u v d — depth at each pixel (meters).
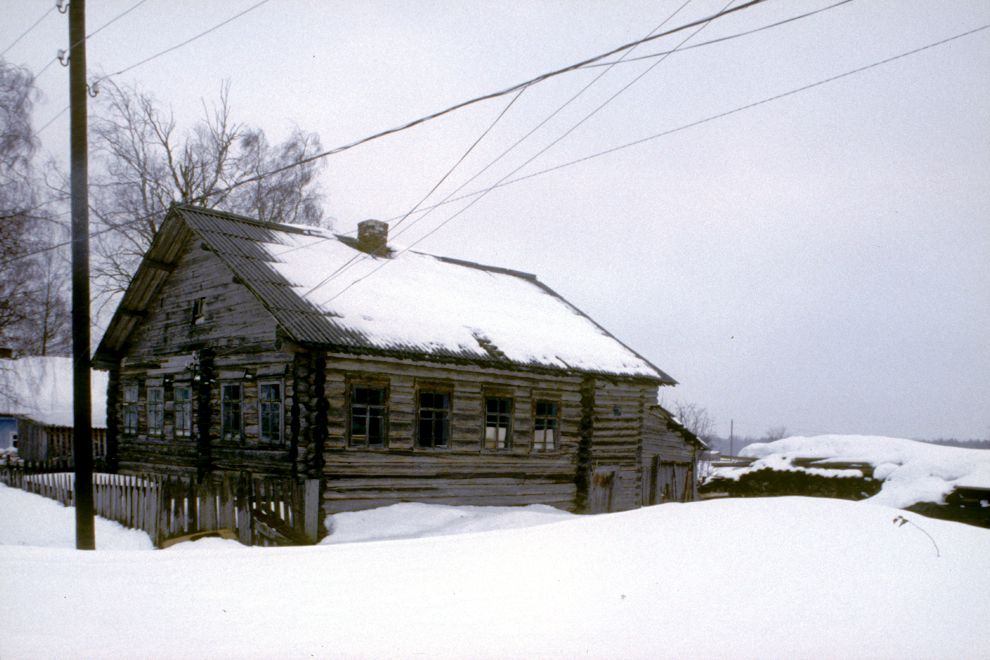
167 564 5.95
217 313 16.41
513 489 16.92
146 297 18.72
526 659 3.41
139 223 28.20
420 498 15.01
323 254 17.52
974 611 4.19
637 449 20.34
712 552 5.59
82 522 10.12
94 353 19.91
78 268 10.30
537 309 21.59
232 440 15.63
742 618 4.09
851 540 5.82
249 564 5.92
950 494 11.86
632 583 4.89
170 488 11.92
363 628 3.97
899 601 4.38
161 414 18.27
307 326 13.31
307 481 12.24
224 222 16.92
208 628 3.98
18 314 24.59
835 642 3.65
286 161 32.66
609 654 3.48
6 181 22.83
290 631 3.90
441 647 3.60
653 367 21.72
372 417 14.46
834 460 14.60
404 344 14.41
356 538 12.31
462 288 20.02
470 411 16.17
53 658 3.42
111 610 4.38
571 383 18.61
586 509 18.41
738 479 15.39
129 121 28.33
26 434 26.39
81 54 10.55
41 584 5.09
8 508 14.91
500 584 5.00
